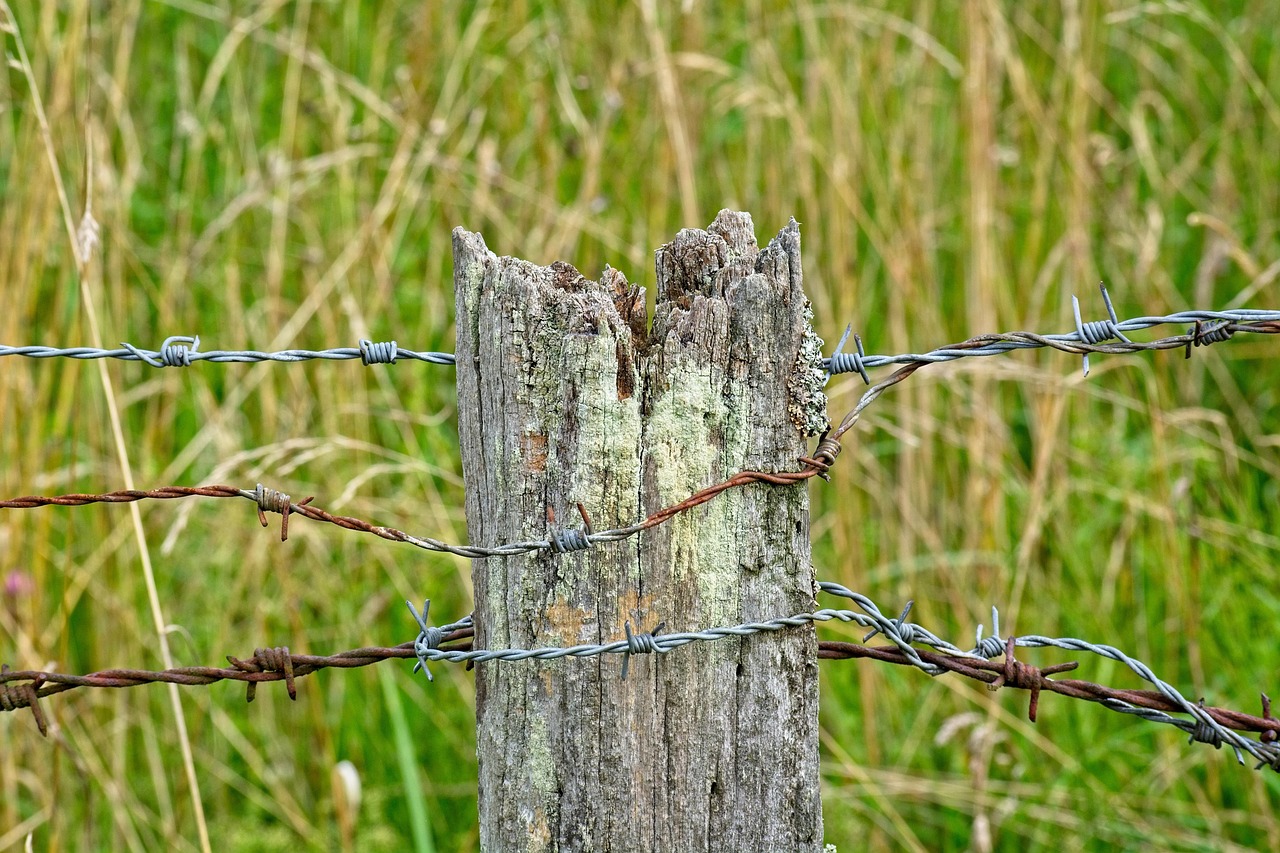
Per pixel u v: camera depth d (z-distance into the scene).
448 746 4.13
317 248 4.71
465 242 1.99
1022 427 5.21
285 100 4.87
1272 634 4.14
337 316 4.54
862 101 5.09
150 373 4.75
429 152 4.54
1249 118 5.66
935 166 5.27
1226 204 5.30
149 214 5.13
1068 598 4.26
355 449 4.36
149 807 4.05
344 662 2.27
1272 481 4.77
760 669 2.02
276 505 2.15
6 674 2.20
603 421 1.94
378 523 4.19
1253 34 5.94
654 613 1.98
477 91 5.20
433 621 4.28
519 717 2.02
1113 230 5.25
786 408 1.97
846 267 4.56
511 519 1.98
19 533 3.74
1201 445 4.62
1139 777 3.90
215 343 4.87
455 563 4.14
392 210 4.88
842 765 3.71
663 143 4.74
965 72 4.73
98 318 4.12
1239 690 3.98
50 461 4.18
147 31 5.57
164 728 4.05
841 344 2.41
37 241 3.78
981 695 4.11
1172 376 4.97
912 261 4.65
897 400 4.76
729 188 4.96
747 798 2.03
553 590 1.98
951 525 4.61
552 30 5.06
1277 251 5.34
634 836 2.01
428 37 5.16
